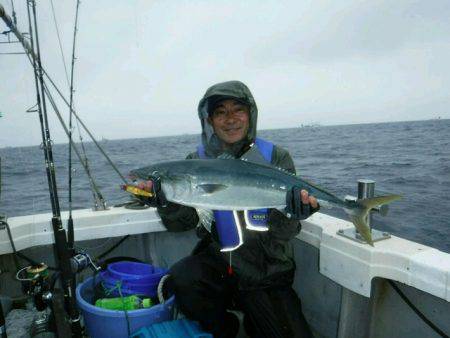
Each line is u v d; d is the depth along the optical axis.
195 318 1.31
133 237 1.83
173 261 1.82
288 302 1.27
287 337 1.21
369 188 1.20
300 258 1.54
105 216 1.59
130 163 15.00
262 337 1.26
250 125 1.50
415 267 1.00
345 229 1.26
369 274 1.10
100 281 1.45
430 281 0.96
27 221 1.50
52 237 1.52
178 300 1.34
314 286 1.46
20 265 1.58
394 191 6.39
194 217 1.45
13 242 1.43
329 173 9.02
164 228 1.67
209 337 1.20
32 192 8.36
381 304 1.23
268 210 1.28
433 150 15.22
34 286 1.16
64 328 1.10
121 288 1.38
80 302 1.32
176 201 1.23
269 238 1.28
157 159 16.70
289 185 1.24
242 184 1.22
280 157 1.47
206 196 1.22
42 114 1.12
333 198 1.21
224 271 1.35
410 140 22.98
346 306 1.25
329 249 1.25
